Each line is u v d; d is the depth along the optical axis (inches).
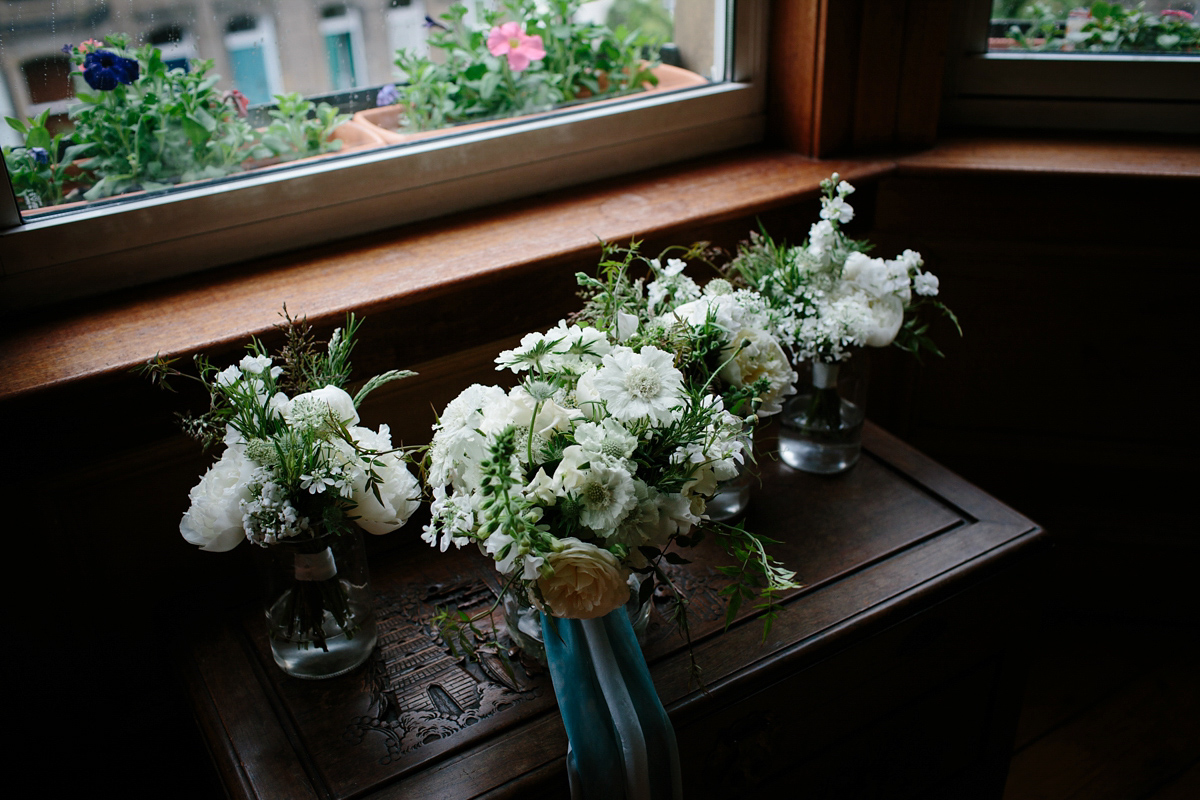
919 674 51.0
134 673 52.7
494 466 34.3
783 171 66.6
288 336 44.6
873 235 70.5
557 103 66.6
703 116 69.5
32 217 51.0
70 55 50.1
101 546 48.7
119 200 53.1
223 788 41.1
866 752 51.8
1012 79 71.4
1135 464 75.9
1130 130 71.7
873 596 47.6
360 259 55.6
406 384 53.9
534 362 37.3
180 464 49.3
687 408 37.8
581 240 56.2
